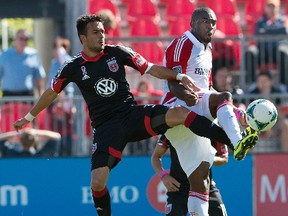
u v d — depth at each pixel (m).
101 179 29.69
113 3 56.16
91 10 55.97
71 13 48.38
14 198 42.25
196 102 29.39
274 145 44.25
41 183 42.28
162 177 33.69
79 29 29.89
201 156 30.94
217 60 45.44
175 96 30.17
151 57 46.88
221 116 28.55
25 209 42.28
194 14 30.47
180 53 30.16
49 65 57.56
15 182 42.25
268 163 42.25
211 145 31.88
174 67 30.34
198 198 31.11
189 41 30.19
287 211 42.28
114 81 29.91
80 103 43.97
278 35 45.56
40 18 54.78
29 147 43.84
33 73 49.56
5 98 44.03
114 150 29.70
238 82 45.31
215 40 45.38
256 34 49.81
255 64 45.50
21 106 44.09
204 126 28.67
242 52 45.22
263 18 50.28
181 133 30.67
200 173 31.00
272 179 42.31
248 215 42.25
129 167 42.12
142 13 56.91
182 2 57.28
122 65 30.14
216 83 44.91
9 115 44.00
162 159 41.62
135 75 47.31
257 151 44.38
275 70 45.59
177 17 56.81
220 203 34.22
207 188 31.36
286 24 52.00
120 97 30.00
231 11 56.38
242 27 57.97
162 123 29.28
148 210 42.12
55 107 43.97
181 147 31.02
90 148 44.06
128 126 29.78
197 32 30.33
